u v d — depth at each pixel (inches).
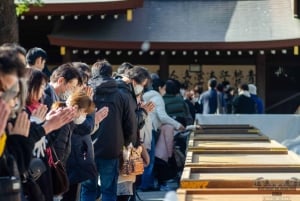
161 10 1358.3
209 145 425.4
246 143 444.1
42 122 291.3
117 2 1162.6
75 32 1226.6
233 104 928.3
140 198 604.7
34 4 942.4
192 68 1317.7
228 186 269.7
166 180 676.7
